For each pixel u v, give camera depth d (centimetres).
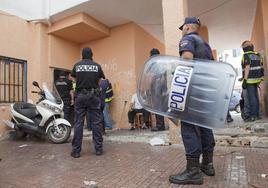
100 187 287
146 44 977
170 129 536
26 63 806
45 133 618
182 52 285
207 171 312
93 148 527
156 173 330
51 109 620
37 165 397
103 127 689
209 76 273
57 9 805
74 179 318
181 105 276
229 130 525
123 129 844
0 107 714
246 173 315
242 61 622
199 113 275
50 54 862
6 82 744
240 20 934
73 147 451
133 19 877
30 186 297
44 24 854
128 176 322
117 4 762
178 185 283
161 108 289
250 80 605
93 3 753
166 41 546
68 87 811
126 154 453
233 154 422
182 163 376
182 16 535
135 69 882
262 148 459
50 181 313
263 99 813
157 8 798
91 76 464
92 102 460
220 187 271
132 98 821
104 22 891
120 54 914
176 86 277
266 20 696
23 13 804
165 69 288
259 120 610
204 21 929
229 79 269
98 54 963
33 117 635
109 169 359
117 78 916
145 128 817
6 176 340
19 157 460
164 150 476
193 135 288
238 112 1177
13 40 767
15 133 724
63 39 924
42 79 833
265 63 707
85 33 897
